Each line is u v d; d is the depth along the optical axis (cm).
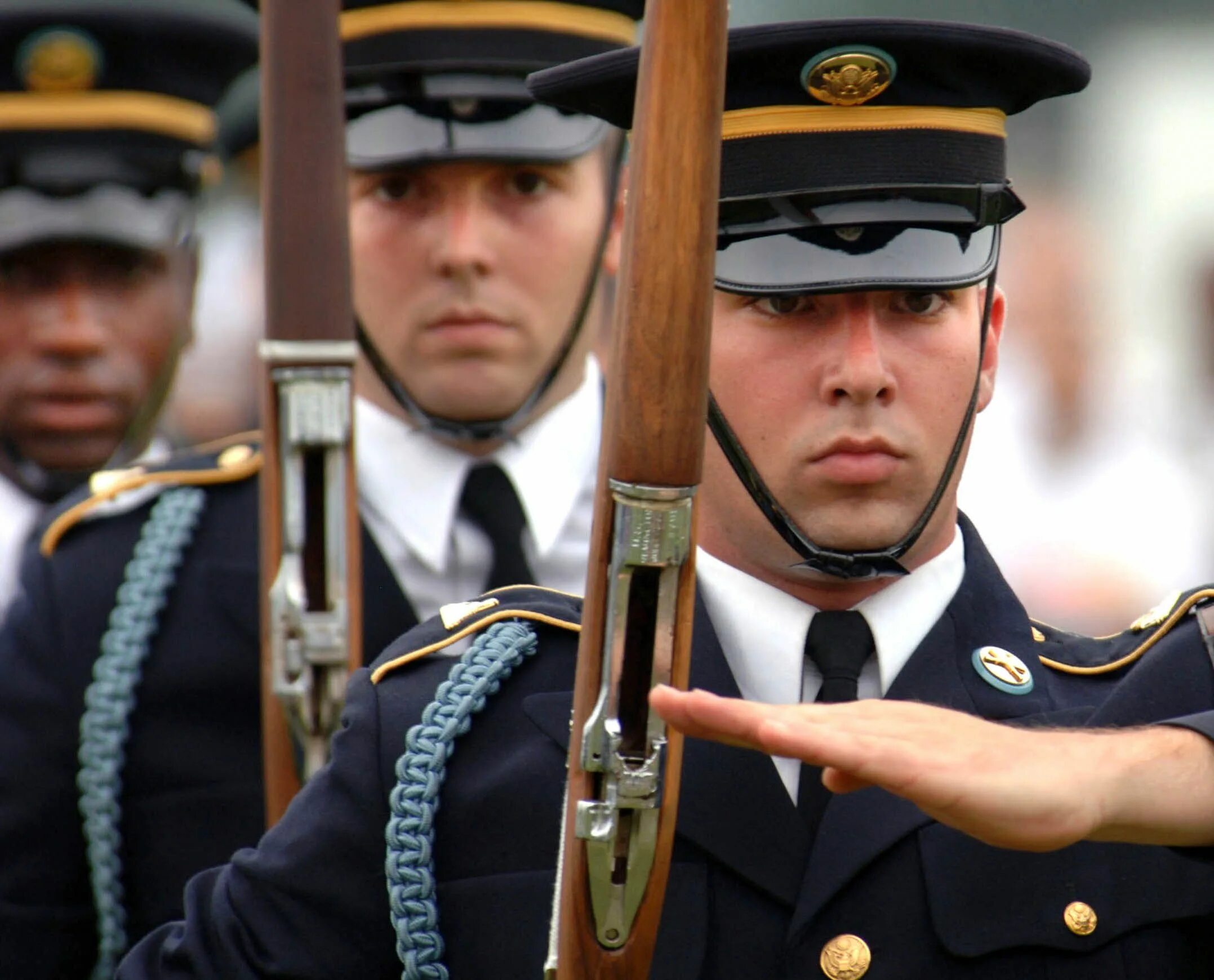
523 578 1330
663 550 747
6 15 1455
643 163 728
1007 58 871
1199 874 858
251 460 1376
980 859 854
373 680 920
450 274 1290
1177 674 900
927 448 873
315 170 1088
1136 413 2084
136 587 1324
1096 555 1995
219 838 1295
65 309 1474
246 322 2386
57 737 1300
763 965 853
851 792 855
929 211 867
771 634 898
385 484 1327
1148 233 2469
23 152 1472
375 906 873
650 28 725
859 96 862
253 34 1542
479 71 1289
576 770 769
